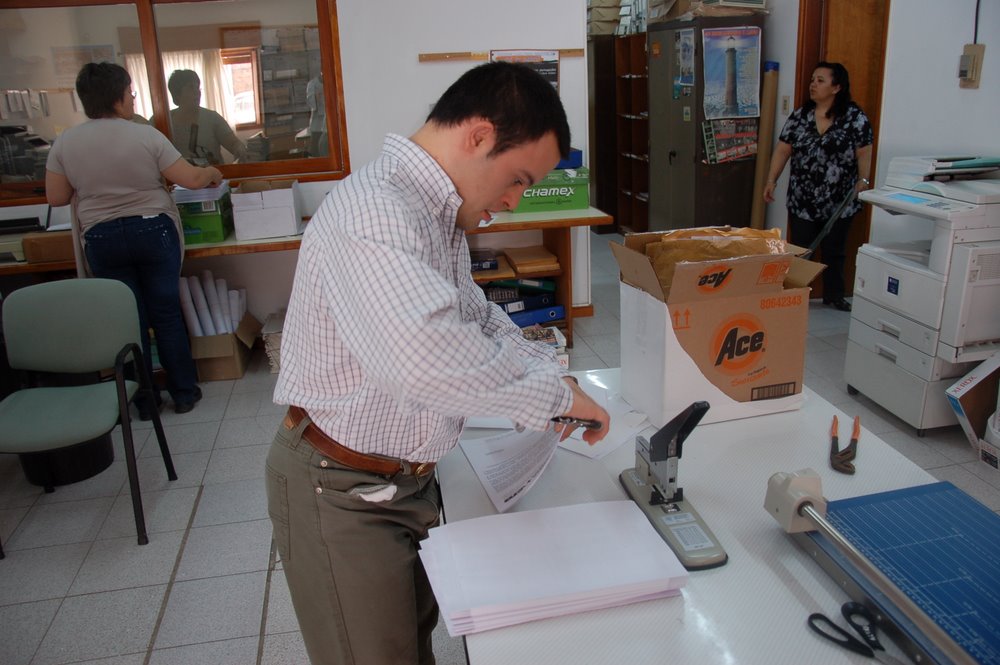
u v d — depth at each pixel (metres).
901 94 3.93
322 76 3.84
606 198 7.10
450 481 1.29
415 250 0.89
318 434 1.10
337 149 3.96
